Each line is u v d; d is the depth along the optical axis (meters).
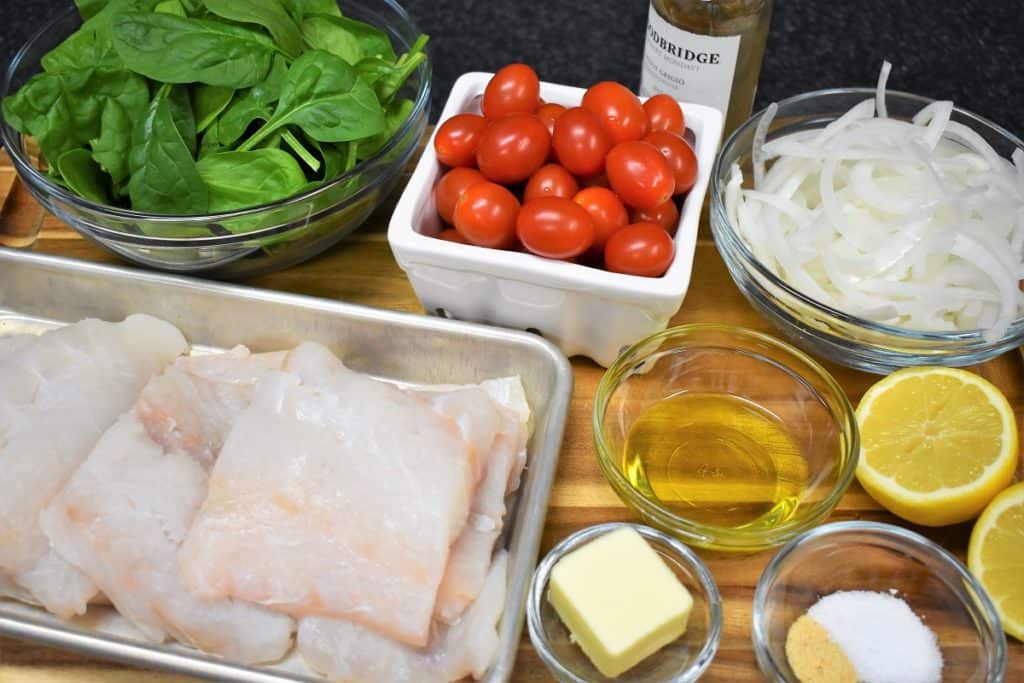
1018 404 0.61
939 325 0.59
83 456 0.56
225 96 0.61
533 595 0.54
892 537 0.55
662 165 0.55
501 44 0.89
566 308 0.58
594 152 0.57
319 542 0.51
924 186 0.60
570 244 0.54
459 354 0.60
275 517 0.52
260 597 0.51
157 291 0.62
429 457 0.53
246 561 0.51
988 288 0.58
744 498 0.57
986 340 0.55
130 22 0.59
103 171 0.61
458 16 0.91
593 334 0.60
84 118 0.60
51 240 0.67
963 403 0.57
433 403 0.56
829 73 0.87
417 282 0.59
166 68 0.59
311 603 0.51
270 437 0.53
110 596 0.52
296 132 0.62
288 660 0.53
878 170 0.61
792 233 0.60
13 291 0.64
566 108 0.62
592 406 0.61
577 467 0.59
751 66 0.68
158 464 0.54
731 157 0.63
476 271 0.57
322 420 0.54
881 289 0.58
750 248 0.60
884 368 0.59
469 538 0.54
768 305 0.59
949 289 0.58
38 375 0.58
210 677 0.51
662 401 0.60
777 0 0.92
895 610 0.54
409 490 0.52
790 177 0.62
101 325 0.60
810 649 0.53
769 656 0.52
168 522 0.53
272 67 0.61
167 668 0.51
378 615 0.50
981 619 0.53
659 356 0.60
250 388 0.58
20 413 0.56
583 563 0.52
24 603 0.54
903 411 0.57
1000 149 0.63
